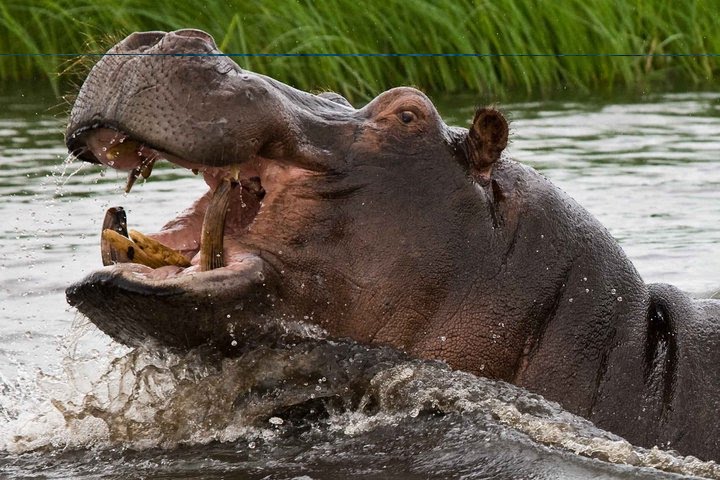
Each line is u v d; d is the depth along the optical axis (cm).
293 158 1216
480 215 1273
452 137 1293
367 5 4250
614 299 1302
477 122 1282
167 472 1152
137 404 1264
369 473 1129
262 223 1216
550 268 1282
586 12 4628
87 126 1152
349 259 1237
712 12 4816
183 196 2595
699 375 1284
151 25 4184
